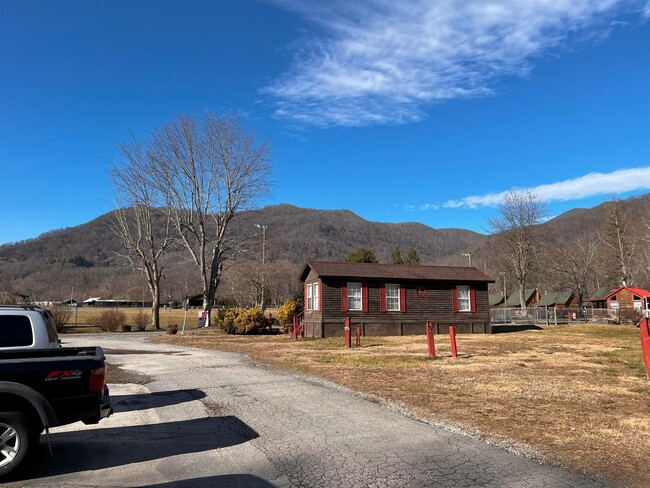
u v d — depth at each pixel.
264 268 44.44
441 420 7.10
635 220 66.81
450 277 27.38
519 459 5.36
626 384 9.91
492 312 44.88
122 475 5.00
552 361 13.63
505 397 8.66
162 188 39.53
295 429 6.73
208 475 4.97
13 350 5.89
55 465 5.32
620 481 4.70
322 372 11.96
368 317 25.58
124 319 36.19
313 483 4.72
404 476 4.88
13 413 4.96
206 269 41.75
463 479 4.78
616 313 40.50
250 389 9.86
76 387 5.31
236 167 40.19
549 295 69.75
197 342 23.34
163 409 8.20
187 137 39.12
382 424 6.92
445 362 13.48
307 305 27.34
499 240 63.25
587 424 6.77
